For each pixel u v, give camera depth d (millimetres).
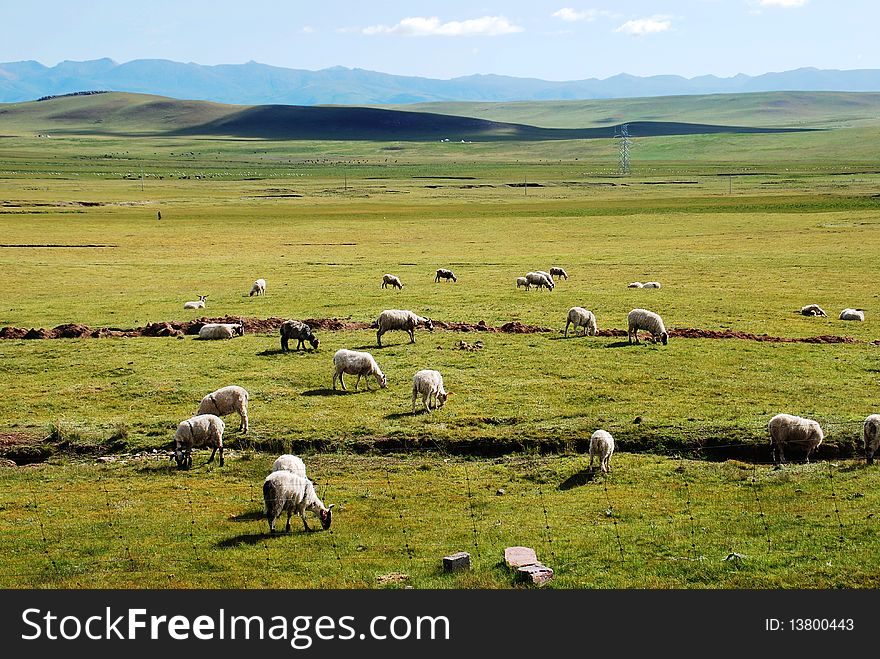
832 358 44969
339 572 20562
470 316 58188
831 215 136125
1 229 119625
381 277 79438
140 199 196000
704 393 38031
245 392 33094
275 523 24484
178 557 21719
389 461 30766
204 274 82125
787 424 29859
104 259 93188
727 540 22234
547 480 28422
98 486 28031
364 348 47375
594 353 45750
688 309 61031
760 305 62625
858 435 31609
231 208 171000
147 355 45750
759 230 119438
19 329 51594
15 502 26344
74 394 38562
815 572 19922
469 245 109188
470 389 38562
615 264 87750
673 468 29297
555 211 158500
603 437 29156
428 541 22719
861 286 71312
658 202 178125
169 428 33625
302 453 31609
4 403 37281
